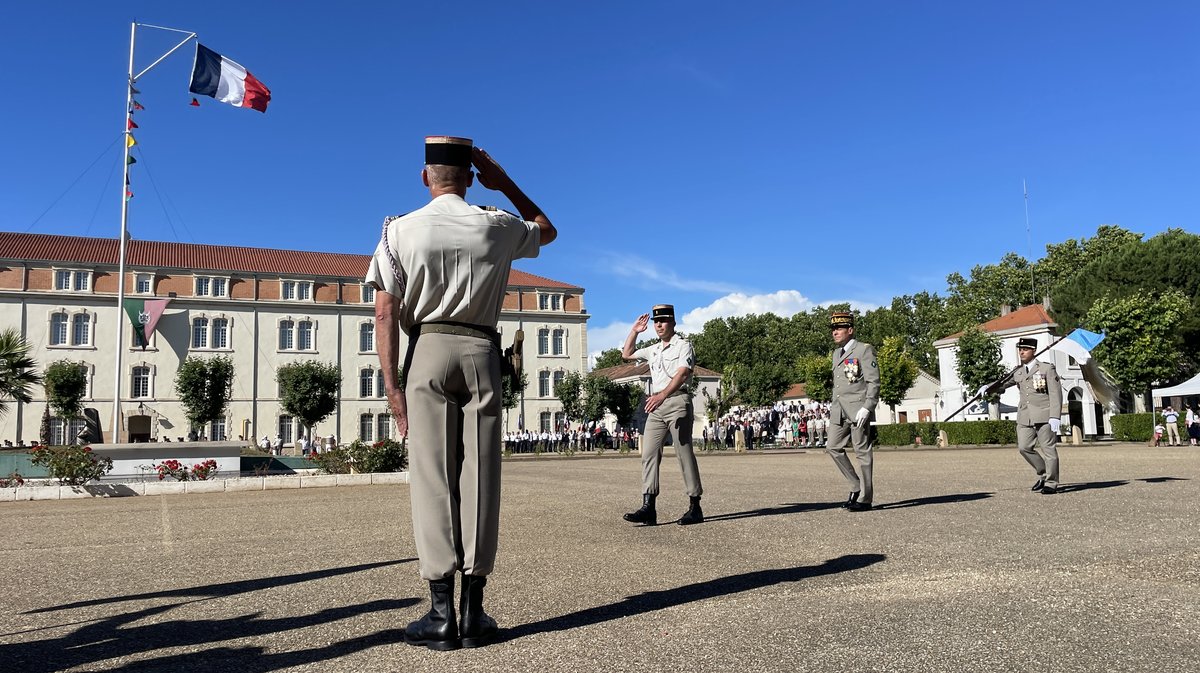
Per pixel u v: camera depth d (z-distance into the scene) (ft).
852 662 7.68
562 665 7.82
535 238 10.22
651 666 7.69
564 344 215.31
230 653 8.71
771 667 7.57
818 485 34.12
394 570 14.20
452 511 9.05
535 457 121.80
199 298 182.60
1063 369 150.61
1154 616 9.32
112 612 11.08
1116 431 122.72
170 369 178.91
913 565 13.00
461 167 9.77
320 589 12.44
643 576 12.70
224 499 37.29
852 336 23.04
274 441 181.88
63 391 157.58
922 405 202.90
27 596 12.55
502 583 12.37
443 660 8.18
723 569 13.16
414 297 9.22
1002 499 24.44
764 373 260.42
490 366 9.30
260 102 78.48
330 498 35.99
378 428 196.65
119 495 42.47
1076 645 8.16
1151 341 132.77
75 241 184.34
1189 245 151.23
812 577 12.17
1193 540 15.11
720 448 139.44
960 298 262.06
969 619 9.25
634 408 206.90
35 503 37.93
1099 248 212.84
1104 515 19.40
